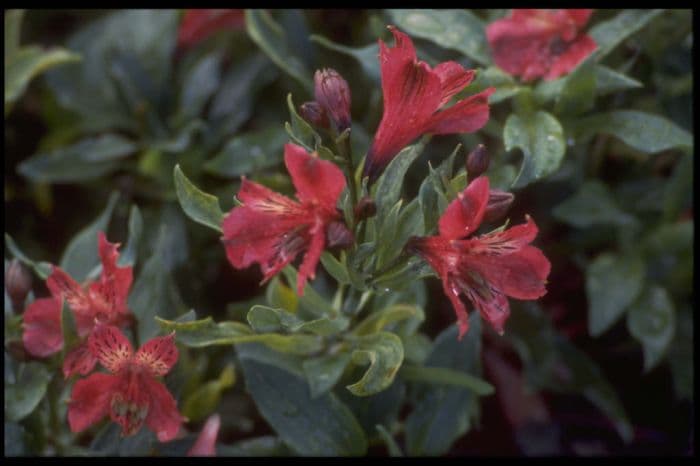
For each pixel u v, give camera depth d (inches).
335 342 28.6
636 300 33.2
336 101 26.0
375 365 26.3
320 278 32.6
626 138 29.9
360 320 30.8
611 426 35.0
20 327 28.9
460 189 26.0
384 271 26.4
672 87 33.8
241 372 33.6
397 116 25.6
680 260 33.6
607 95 33.0
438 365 30.2
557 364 34.2
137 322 28.6
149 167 35.2
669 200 33.2
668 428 35.1
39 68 34.4
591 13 30.6
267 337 27.9
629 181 34.9
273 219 24.8
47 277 28.5
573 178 35.0
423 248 25.5
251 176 34.6
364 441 29.4
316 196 24.6
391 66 25.3
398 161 26.2
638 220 34.2
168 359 26.8
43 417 30.0
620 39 30.2
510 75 30.4
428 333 35.4
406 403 34.5
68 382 29.6
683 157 32.8
